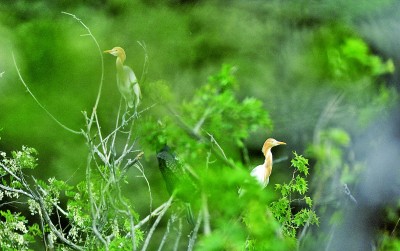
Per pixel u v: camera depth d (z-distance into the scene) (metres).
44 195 10.07
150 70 18.94
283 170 16.39
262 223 5.58
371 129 12.60
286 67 16.97
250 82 17.16
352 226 13.55
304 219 9.53
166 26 18.88
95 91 19.23
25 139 18.70
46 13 20.30
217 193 5.58
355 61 6.42
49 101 19.16
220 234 5.38
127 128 17.48
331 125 10.97
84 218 9.75
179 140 6.36
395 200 13.88
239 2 18.56
